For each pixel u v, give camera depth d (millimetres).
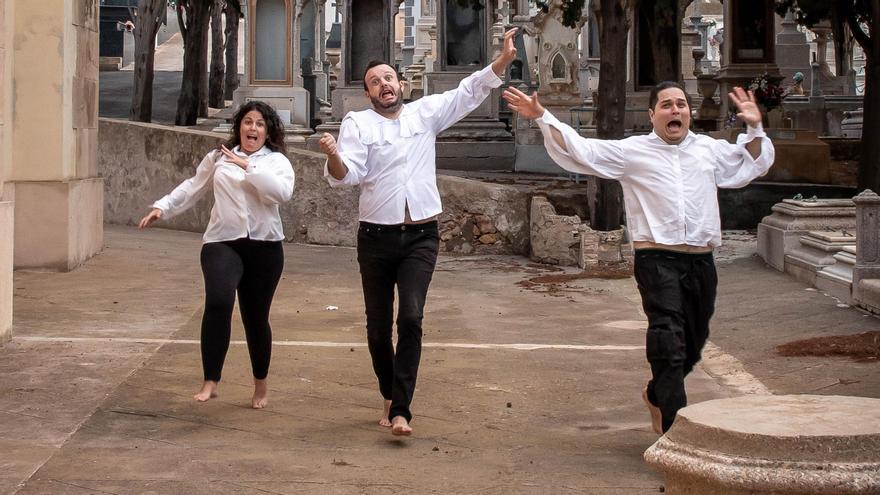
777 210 14039
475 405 7289
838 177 23500
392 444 6293
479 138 26875
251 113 6965
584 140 5910
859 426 3145
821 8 20531
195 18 31156
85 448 6039
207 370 7020
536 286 13242
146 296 11594
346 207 17359
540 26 29188
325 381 7922
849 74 40562
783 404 3443
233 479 5520
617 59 15734
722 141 6035
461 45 28016
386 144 6375
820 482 3014
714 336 9750
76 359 8359
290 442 6289
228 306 6891
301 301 11773
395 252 6402
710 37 51625
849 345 8844
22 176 12938
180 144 18500
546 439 6457
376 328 6555
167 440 6262
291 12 27984
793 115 33031
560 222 15117
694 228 5832
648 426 6773
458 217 16312
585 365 8609
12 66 12781
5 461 5734
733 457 3137
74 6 13305
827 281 11633
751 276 13266
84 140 14000
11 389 7367
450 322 10617
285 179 6883
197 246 16344
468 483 5535
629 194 5977
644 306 5969
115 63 57094
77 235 13484
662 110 5891
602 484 5523
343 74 29062
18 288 11836
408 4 49281
